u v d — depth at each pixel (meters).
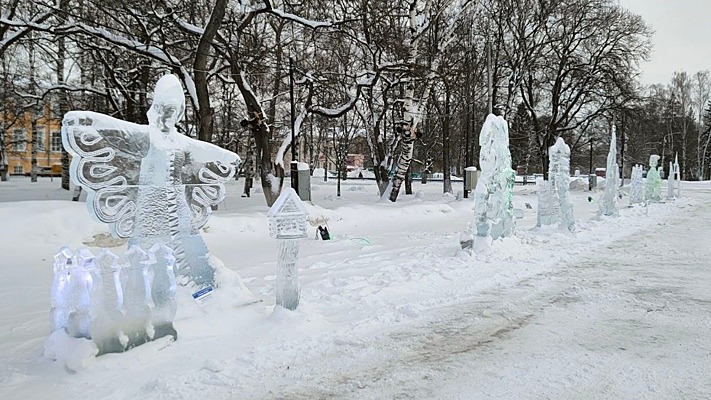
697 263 11.05
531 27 39.34
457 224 19.23
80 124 5.90
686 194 37.66
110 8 18.03
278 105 33.47
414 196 32.34
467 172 28.66
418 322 6.79
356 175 72.12
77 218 12.58
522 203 26.94
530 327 6.65
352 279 8.84
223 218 15.91
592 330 6.53
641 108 42.22
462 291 8.38
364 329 6.43
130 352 5.28
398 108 30.31
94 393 4.57
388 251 12.33
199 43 17.75
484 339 6.18
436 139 48.69
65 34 18.25
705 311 7.36
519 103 50.75
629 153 66.94
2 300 7.97
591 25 39.44
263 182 21.02
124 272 5.38
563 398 4.61
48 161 66.38
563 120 46.34
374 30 22.09
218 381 4.86
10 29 20.64
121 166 6.23
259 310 6.69
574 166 74.00
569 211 15.35
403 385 4.89
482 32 36.47
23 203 12.92
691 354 5.66
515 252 11.64
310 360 5.45
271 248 13.35
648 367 5.30
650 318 7.04
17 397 4.48
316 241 14.31
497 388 4.82
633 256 11.88
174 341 5.70
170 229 6.52
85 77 25.77
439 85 32.69
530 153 56.56
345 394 4.69
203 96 18.02
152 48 18.47
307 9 23.06
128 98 22.25
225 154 7.02
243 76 20.25
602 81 40.53
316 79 21.25
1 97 32.53
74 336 5.20
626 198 32.56
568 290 8.59
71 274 5.24
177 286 6.34
